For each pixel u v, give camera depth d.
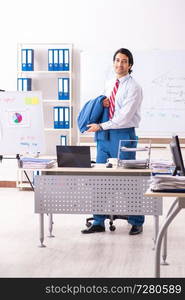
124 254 4.76
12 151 5.16
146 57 8.29
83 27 8.52
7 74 8.74
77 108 8.63
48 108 8.68
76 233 5.62
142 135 8.37
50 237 5.43
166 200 7.74
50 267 4.34
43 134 5.15
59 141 8.68
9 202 7.48
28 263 4.45
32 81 8.69
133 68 8.32
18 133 5.15
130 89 5.45
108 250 4.90
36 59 8.67
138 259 4.60
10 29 8.67
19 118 5.14
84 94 8.44
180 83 8.27
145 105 8.33
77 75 8.60
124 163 4.90
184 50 8.24
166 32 8.33
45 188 5.05
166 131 8.33
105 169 4.85
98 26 8.48
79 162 4.96
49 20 8.59
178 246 5.11
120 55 5.46
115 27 8.44
